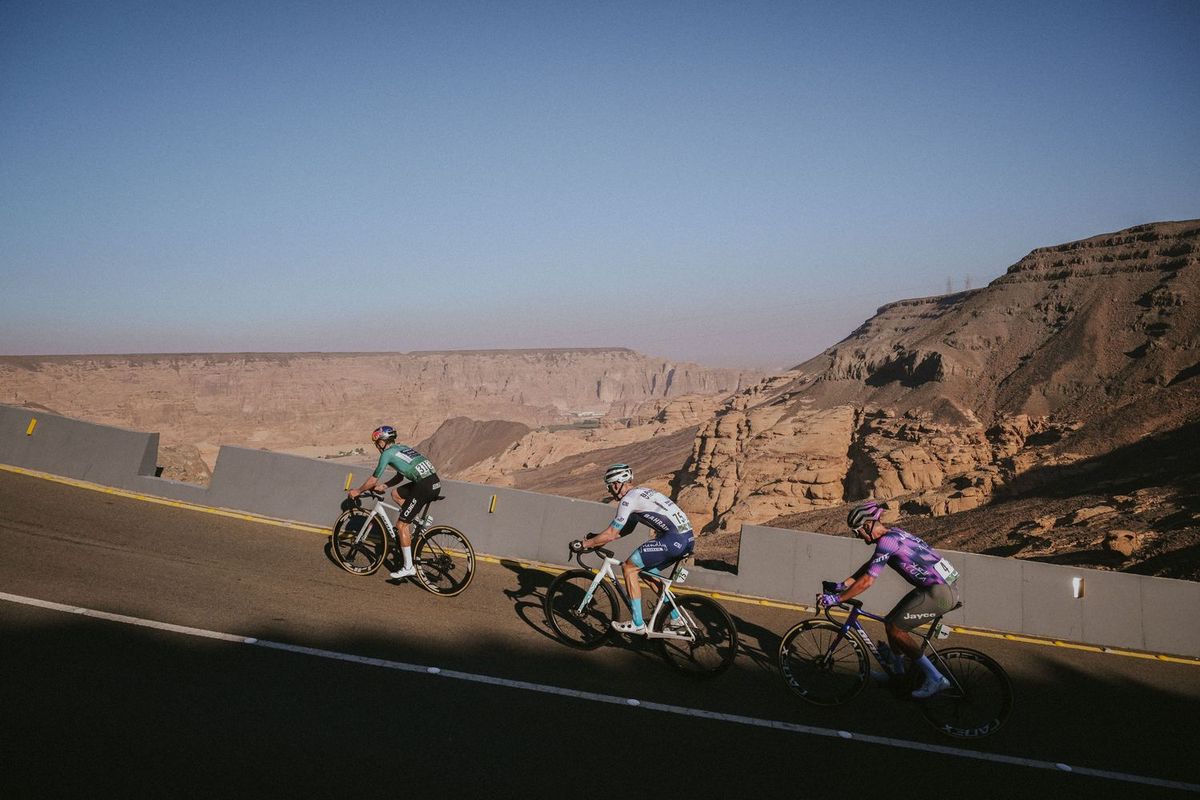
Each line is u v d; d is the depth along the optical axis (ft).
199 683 19.95
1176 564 99.55
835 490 223.10
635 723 20.83
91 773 15.37
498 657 24.21
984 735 22.02
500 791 16.74
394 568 31.91
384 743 18.15
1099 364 243.60
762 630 30.04
